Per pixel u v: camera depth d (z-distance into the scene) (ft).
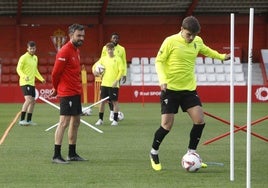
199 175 31.99
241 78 109.70
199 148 42.91
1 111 80.23
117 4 111.45
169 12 116.78
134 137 49.62
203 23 117.91
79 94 35.78
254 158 38.27
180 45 32.24
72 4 110.42
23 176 31.81
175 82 32.68
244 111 81.71
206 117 70.59
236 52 114.32
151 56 113.19
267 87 103.35
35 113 75.97
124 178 31.17
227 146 44.01
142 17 117.08
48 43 114.62
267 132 54.65
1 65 109.91
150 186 29.14
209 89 103.35
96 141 46.83
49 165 35.24
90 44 115.65
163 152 40.65
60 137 35.81
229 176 31.68
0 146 43.78
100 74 58.85
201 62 111.65
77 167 34.47
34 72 59.00
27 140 47.39
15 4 108.88
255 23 118.73
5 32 113.19
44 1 108.17
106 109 82.43
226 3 113.19
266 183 29.91
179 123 62.08
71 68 35.06
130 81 109.60
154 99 102.68
